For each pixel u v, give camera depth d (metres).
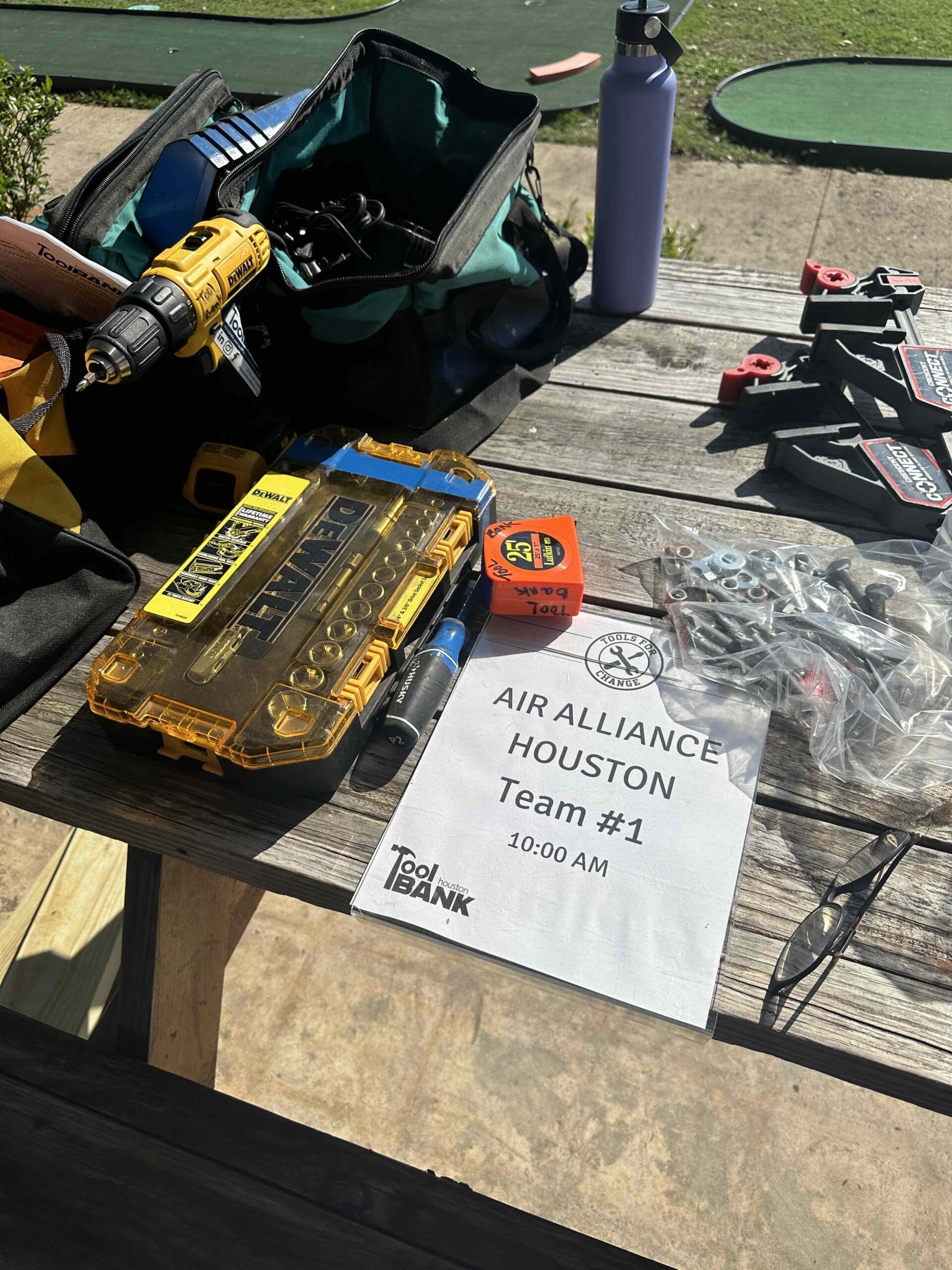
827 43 5.34
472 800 0.90
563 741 0.95
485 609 1.09
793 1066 1.95
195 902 1.16
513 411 1.42
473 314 1.34
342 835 0.90
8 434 0.99
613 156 1.39
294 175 1.33
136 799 0.94
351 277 1.21
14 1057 1.01
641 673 1.00
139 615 0.98
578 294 1.66
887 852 0.86
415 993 2.04
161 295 1.00
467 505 1.08
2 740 0.99
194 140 1.20
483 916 0.83
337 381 1.31
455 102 1.40
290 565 1.02
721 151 4.36
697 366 1.48
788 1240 1.74
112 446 1.16
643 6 1.28
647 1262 0.90
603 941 0.81
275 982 2.06
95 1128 0.97
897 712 0.96
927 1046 0.76
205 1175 0.94
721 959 0.80
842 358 1.32
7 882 2.15
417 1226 0.91
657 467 1.31
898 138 4.34
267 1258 0.89
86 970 1.51
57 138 4.53
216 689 0.90
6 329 1.23
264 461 1.19
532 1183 1.80
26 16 5.92
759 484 1.27
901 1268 1.72
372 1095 1.91
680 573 1.13
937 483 1.17
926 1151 1.85
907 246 3.75
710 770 0.92
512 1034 1.98
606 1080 1.92
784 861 0.87
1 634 0.98
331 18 5.60
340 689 0.89
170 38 5.46
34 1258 0.90
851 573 1.10
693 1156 1.84
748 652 1.00
